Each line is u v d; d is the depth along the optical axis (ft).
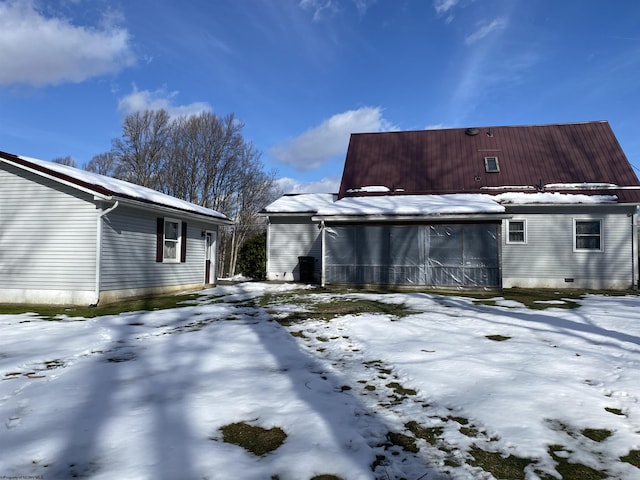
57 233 34.47
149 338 20.94
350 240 44.14
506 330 21.52
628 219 45.70
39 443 9.61
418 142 63.16
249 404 12.06
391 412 11.71
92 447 9.43
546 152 55.16
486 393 12.78
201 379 14.32
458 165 56.90
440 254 41.91
